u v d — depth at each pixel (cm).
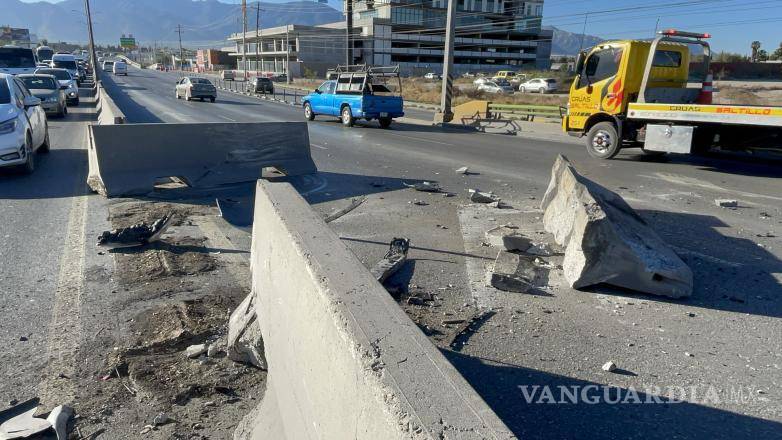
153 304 443
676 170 1199
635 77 1280
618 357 380
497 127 2173
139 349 371
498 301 473
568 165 697
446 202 848
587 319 440
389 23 9725
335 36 10056
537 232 682
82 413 303
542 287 506
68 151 1251
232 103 3484
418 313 445
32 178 941
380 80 2359
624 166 1254
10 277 493
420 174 1096
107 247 581
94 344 377
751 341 408
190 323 408
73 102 2586
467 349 387
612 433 297
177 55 17800
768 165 1263
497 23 10406
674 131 1180
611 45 1292
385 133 1969
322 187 936
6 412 303
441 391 147
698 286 516
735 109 1079
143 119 2167
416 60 10319
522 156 1402
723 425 307
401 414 139
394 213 771
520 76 7756
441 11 10400
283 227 277
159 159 848
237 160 933
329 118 2609
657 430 301
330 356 189
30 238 607
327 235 267
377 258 572
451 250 611
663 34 1195
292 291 249
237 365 354
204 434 289
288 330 251
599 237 490
